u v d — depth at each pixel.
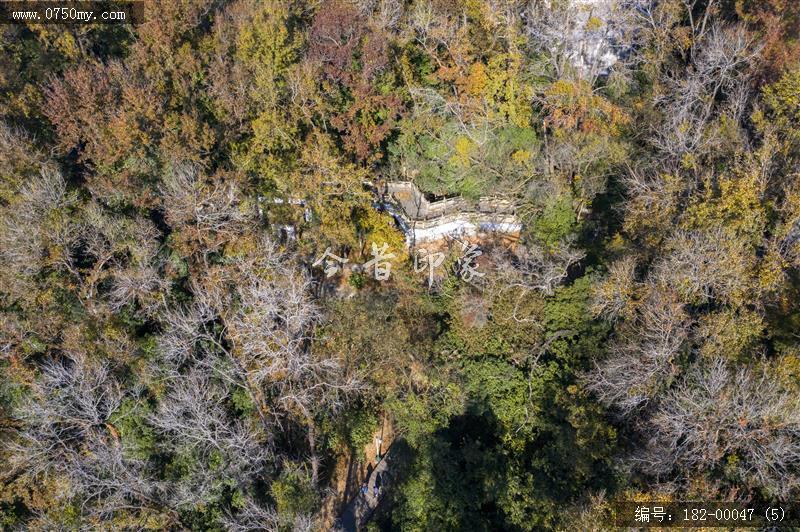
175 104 35.19
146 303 31.77
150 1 37.44
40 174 31.95
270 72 34.41
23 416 29.30
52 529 27.89
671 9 39.78
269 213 35.59
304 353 32.16
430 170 40.81
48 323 30.98
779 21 37.47
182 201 31.42
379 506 33.88
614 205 38.22
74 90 33.31
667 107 37.97
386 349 33.12
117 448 28.83
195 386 29.28
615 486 27.02
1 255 30.22
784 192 29.00
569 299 34.53
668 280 28.19
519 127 38.81
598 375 28.78
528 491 29.52
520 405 32.53
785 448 23.08
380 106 37.91
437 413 33.09
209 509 30.77
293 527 29.22
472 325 34.69
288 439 34.50
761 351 27.30
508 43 39.28
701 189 32.44
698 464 24.73
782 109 32.50
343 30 37.38
